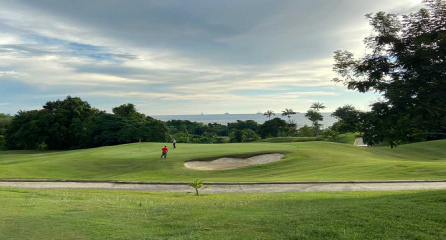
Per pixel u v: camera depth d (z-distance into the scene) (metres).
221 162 28.27
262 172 23.73
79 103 75.44
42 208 9.68
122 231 6.78
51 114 71.75
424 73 7.51
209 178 22.12
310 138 82.81
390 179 18.73
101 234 6.55
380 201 9.63
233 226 7.01
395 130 8.86
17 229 6.91
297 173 22.50
